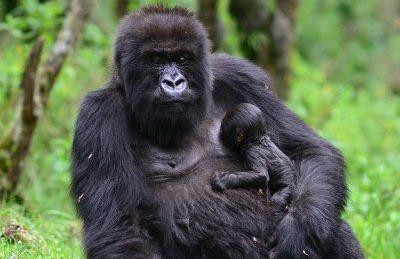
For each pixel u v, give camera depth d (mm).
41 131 26562
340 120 35312
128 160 15016
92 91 15648
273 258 14812
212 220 14992
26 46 27969
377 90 50562
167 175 15383
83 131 15148
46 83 22469
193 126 15406
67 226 20344
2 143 21406
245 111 15641
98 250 14312
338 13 59312
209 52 15602
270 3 35125
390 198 22875
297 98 37719
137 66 14984
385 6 62250
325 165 15688
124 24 15617
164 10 15492
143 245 14383
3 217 18859
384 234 20359
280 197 15227
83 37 29453
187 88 14875
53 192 24062
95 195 14719
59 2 29250
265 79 16953
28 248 17578
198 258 14992
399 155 31000
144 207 14898
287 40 33250
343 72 54094
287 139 16328
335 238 15086
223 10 38469
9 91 25656
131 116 15438
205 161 15641
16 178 21391
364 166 26812
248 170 15562
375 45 58406
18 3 31578
